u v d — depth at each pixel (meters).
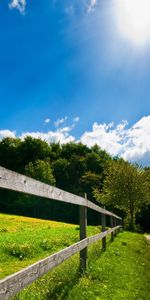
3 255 11.36
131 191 58.38
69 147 119.56
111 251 13.16
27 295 5.84
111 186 60.16
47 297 5.98
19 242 14.29
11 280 3.68
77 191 93.25
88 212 81.25
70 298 6.24
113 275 8.98
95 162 102.25
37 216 86.62
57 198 5.81
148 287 8.34
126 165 59.59
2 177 3.52
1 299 3.40
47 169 96.06
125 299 6.98
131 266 10.73
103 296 6.98
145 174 58.72
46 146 110.44
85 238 8.37
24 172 100.19
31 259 11.54
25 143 105.56
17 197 87.81
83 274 8.22
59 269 7.95
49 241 14.85
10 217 40.34
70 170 101.88
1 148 105.44
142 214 72.44
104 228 13.25
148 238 29.27
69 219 85.31
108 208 72.81
